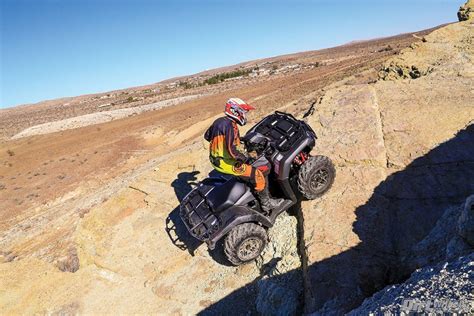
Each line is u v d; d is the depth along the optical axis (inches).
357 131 294.5
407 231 199.9
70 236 343.6
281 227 248.7
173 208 329.4
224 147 209.0
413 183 229.6
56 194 1029.2
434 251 172.7
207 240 216.5
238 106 205.9
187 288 248.7
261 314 212.7
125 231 317.1
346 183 246.5
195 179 362.0
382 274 183.8
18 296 272.4
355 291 178.9
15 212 967.0
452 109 287.3
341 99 358.9
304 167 230.2
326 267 193.3
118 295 258.5
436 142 256.1
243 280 238.8
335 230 213.5
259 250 228.7
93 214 351.3
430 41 471.5
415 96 327.3
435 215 204.1
